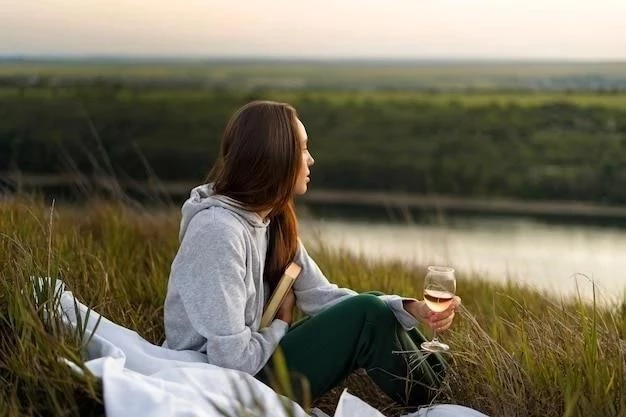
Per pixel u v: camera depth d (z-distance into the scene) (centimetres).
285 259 323
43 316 300
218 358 285
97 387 259
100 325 302
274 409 261
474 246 1680
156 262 528
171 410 244
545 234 2103
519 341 349
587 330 330
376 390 354
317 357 304
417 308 322
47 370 268
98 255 465
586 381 307
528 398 318
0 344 302
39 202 612
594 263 1481
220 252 285
